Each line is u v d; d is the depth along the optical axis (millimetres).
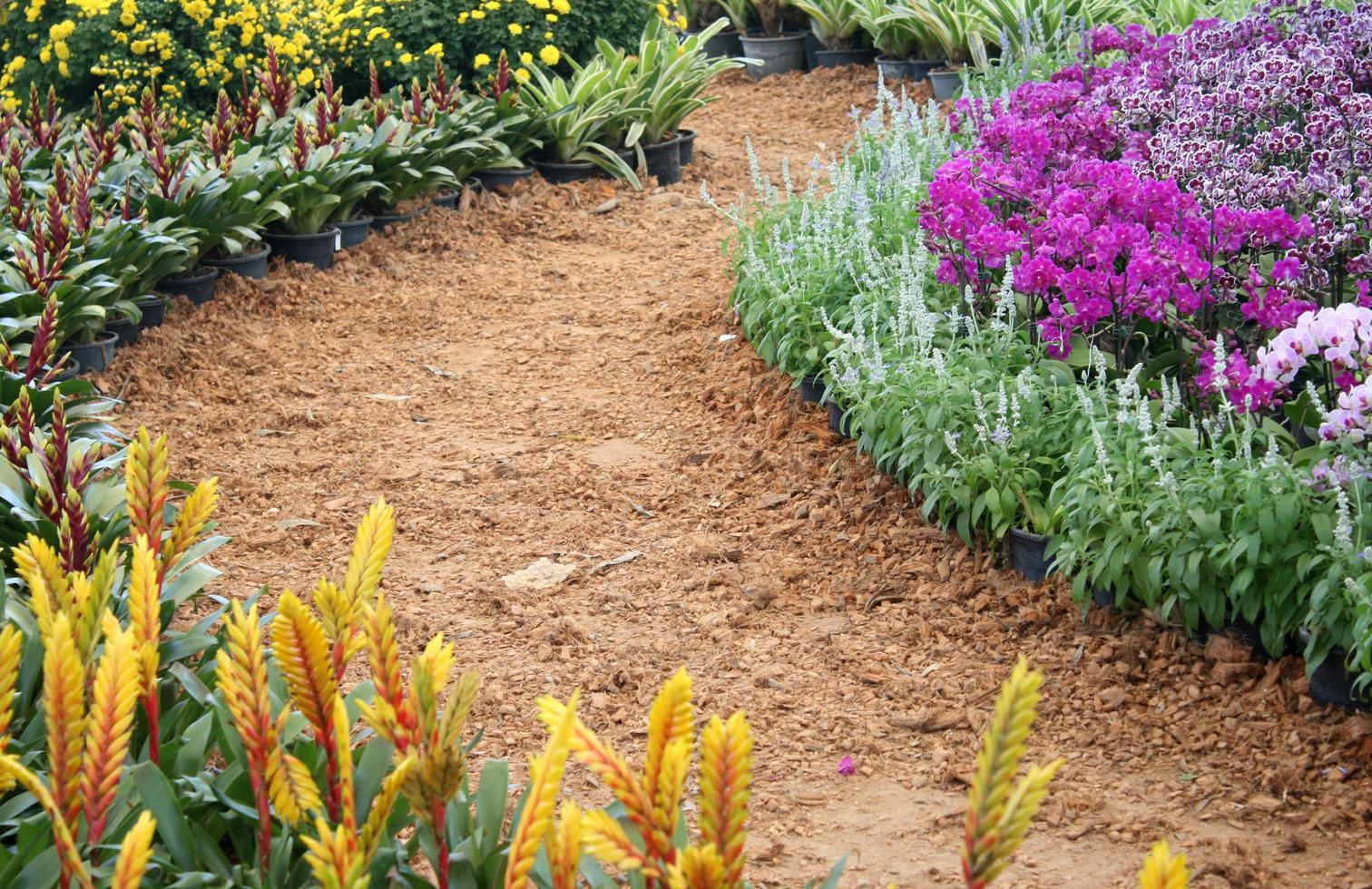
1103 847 3207
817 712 3877
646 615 4496
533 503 5445
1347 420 3643
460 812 2418
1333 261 5117
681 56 10547
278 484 5715
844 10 13711
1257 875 3062
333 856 1810
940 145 7555
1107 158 6465
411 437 6188
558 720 1833
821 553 4816
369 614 2154
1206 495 3842
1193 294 4672
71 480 3539
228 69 9781
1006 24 11891
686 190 10039
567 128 10023
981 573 4520
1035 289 4914
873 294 5688
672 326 7301
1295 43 6707
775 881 3127
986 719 3754
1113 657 3988
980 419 4668
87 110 9797
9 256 6980
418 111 9508
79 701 1982
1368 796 3293
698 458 5707
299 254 8312
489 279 8328
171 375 6820
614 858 1802
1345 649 3500
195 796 2479
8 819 2562
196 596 4574
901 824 3344
